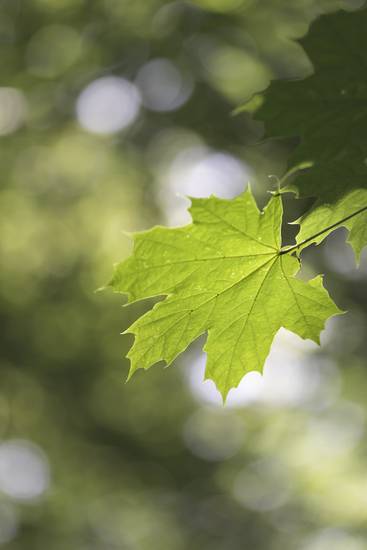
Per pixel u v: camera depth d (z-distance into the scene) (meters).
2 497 14.86
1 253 12.09
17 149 12.44
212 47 11.41
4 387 13.27
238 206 2.20
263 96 2.47
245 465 14.24
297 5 10.55
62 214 12.20
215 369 2.49
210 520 14.48
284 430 12.70
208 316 2.39
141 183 12.22
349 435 11.71
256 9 10.71
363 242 2.39
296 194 2.35
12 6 11.58
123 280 2.26
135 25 11.53
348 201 2.35
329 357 12.51
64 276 12.27
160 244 2.24
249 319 2.43
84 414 13.92
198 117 11.84
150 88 12.11
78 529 15.44
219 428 14.29
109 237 12.01
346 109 2.43
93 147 12.50
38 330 12.84
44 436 14.14
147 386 13.73
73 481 14.89
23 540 14.91
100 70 12.12
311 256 10.98
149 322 2.33
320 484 10.64
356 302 11.55
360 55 2.46
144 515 15.45
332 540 10.30
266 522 13.24
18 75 12.01
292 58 11.10
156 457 14.75
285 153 11.23
